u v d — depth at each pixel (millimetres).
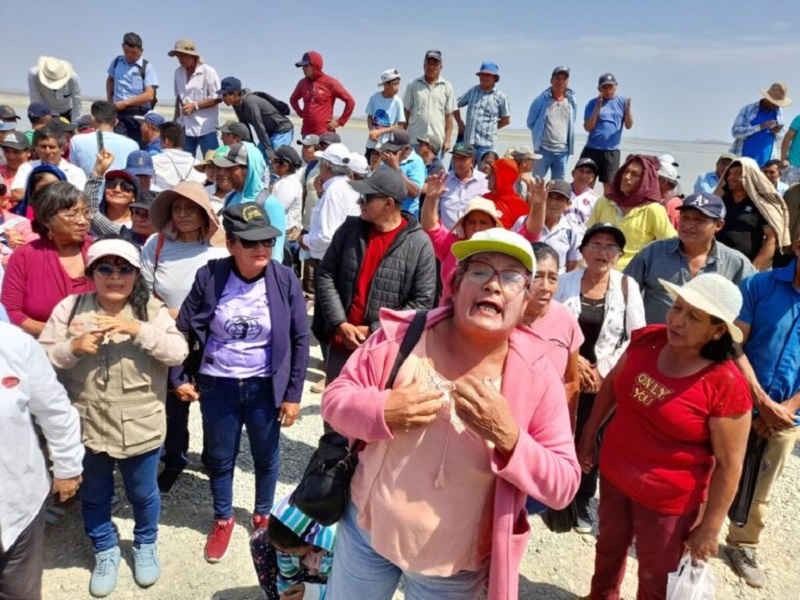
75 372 2932
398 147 7117
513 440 1664
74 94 10133
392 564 2086
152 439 3068
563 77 9820
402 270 3822
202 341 3291
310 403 5523
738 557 3723
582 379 3494
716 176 8500
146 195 4652
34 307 3383
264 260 3209
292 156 7590
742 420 2488
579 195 7188
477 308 1741
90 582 3201
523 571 3623
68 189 3338
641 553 2766
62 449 2422
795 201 4984
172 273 3779
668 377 2605
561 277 3725
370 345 1989
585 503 3943
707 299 2414
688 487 2617
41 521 2352
